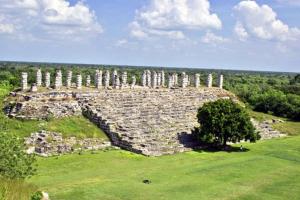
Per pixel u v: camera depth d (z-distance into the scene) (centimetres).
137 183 4006
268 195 3825
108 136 5625
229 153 5650
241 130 5903
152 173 4412
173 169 4631
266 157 5428
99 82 6975
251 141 5975
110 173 4341
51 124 5475
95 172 4353
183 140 5922
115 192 3691
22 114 5488
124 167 4616
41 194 2902
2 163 3028
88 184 3897
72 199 3456
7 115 5541
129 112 6269
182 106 7094
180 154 5438
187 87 8106
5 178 2912
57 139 5194
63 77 11488
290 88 11856
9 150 3103
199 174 4450
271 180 4325
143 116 6300
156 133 5891
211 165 4881
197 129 6019
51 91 6025
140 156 5147
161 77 8600
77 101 6025
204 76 16712
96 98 6303
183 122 6531
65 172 4303
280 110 8838
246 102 9281
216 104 5912
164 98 7181
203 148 5872
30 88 6219
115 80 7369
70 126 5566
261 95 9381
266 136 6988
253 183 4188
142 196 3619
